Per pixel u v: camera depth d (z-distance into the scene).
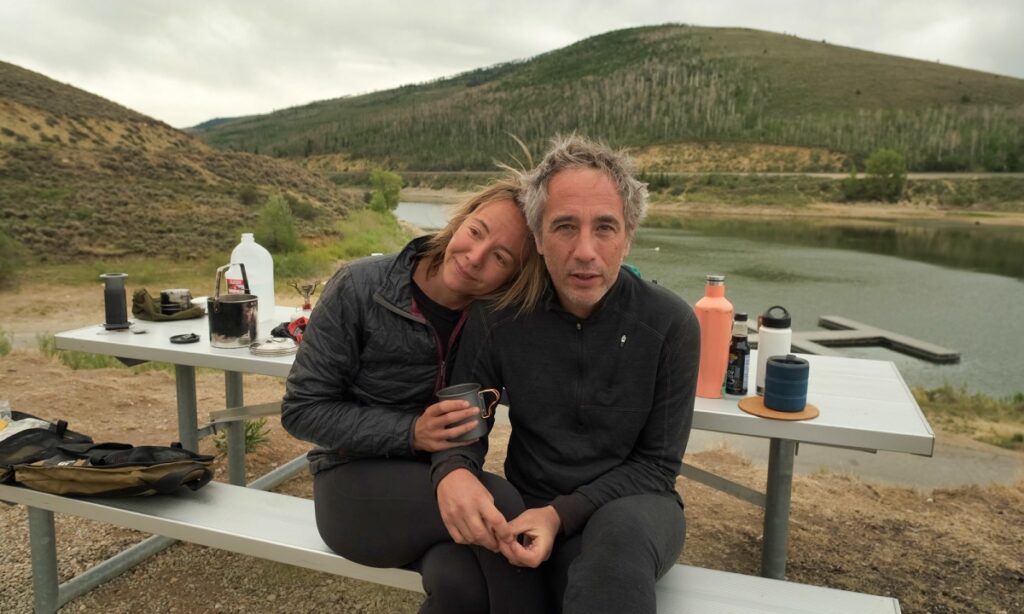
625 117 164.62
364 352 1.72
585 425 1.70
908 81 170.88
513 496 1.63
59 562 2.57
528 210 1.60
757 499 2.43
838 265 35.66
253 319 2.59
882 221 73.25
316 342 1.71
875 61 196.25
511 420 1.81
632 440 1.69
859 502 3.39
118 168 32.44
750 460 4.29
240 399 3.29
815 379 2.33
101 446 2.23
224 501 2.08
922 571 2.66
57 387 4.98
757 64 198.25
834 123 138.75
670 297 1.67
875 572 2.65
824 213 82.88
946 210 85.56
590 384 1.67
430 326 1.70
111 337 2.74
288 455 3.81
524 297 1.69
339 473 1.70
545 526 1.53
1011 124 131.25
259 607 2.33
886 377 2.37
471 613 1.52
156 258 20.94
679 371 1.66
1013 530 3.06
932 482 4.62
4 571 2.51
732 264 34.84
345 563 1.75
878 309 22.28
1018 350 16.12
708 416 1.92
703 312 2.06
